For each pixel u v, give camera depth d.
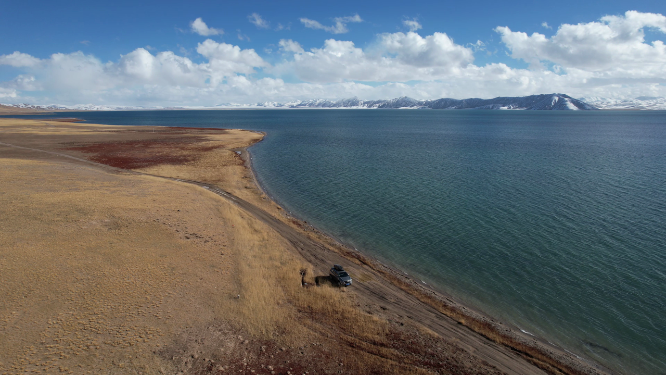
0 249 30.55
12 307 22.75
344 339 22.36
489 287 30.30
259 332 22.52
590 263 33.75
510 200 53.09
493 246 37.69
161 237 35.78
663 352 22.83
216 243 35.50
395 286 29.78
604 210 48.00
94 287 25.80
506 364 21.14
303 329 23.05
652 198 53.19
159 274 28.44
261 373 19.14
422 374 19.61
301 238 38.84
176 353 20.06
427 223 44.28
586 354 22.73
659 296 28.45
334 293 27.62
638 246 37.00
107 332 21.12
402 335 23.14
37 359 18.47
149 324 22.31
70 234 34.78
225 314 24.02
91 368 18.25
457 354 21.70
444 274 32.44
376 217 46.59
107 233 35.69
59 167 69.31
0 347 19.11
